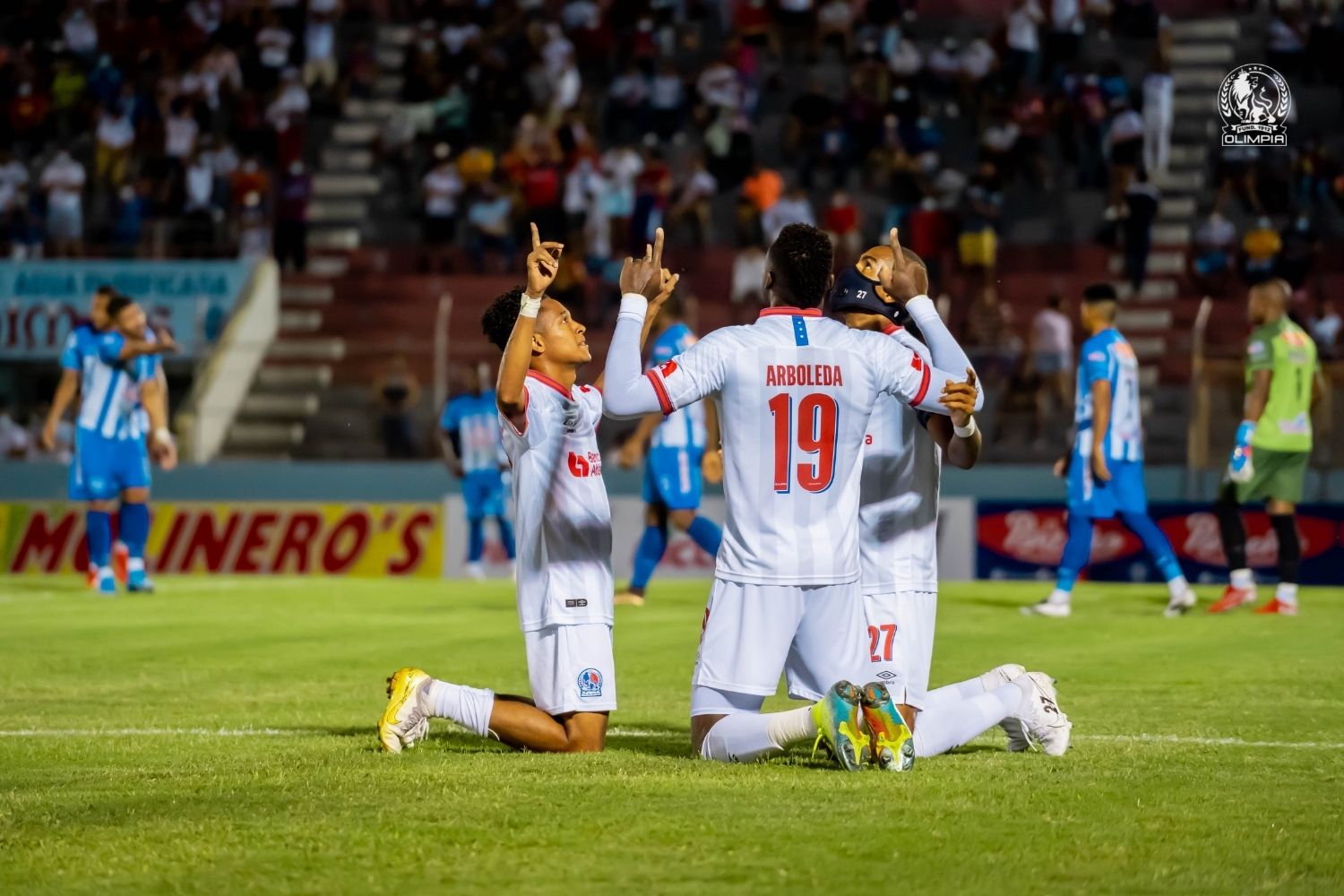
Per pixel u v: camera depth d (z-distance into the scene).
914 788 9.64
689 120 53.44
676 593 29.89
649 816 8.75
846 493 10.78
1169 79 49.38
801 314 10.81
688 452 25.88
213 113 53.69
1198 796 9.66
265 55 53.59
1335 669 17.66
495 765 10.58
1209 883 7.46
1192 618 24.12
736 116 51.00
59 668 17.83
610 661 11.46
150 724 13.40
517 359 10.86
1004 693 11.32
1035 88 51.41
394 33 57.50
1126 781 10.12
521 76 52.41
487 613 25.31
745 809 8.97
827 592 10.72
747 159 50.34
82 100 54.62
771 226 46.53
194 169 50.19
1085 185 49.72
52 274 43.22
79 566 38.12
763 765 10.51
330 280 47.38
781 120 53.59
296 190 47.19
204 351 42.53
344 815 8.80
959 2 56.44
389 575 37.81
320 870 7.61
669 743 12.12
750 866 7.69
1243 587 25.59
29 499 39.81
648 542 26.69
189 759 11.22
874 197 49.91
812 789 9.58
